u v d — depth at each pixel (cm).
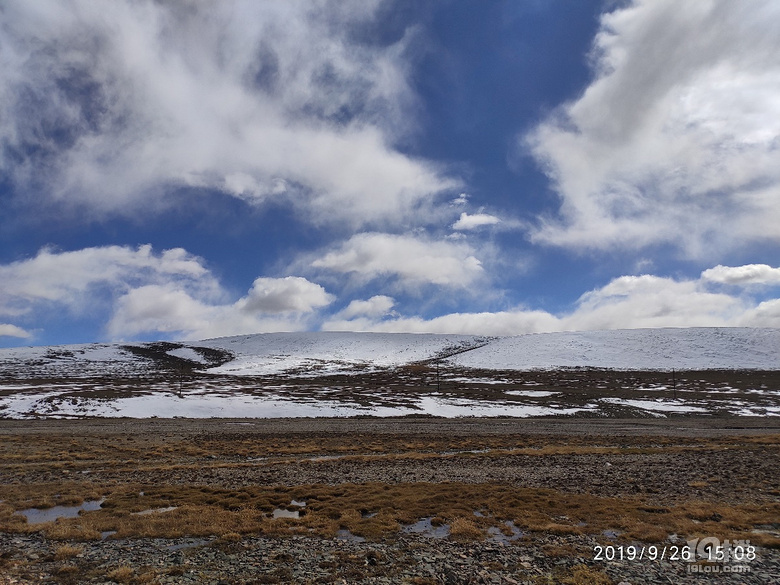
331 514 1870
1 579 1180
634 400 8731
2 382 10675
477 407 7656
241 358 18338
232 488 2356
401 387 10450
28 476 2675
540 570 1321
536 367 14912
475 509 1986
